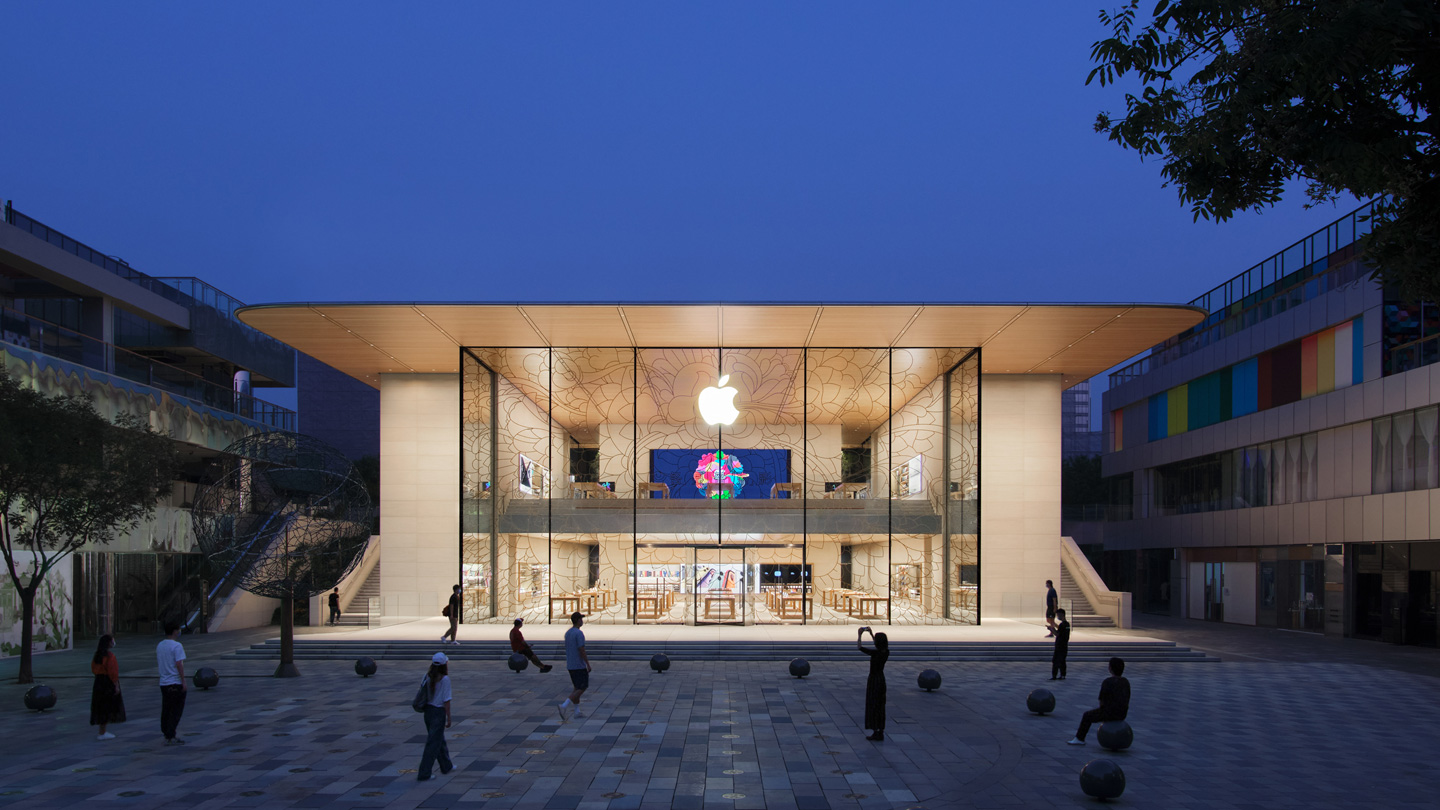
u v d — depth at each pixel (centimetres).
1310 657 2205
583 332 2414
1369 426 2633
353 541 1777
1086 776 898
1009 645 2098
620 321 2298
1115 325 2298
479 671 1836
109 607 2867
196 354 3762
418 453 2855
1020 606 2825
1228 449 3409
